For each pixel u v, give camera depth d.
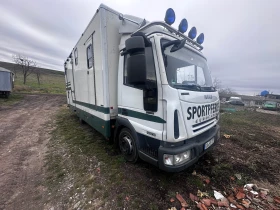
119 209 1.99
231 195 2.24
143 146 2.64
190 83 2.72
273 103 23.47
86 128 5.68
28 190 2.46
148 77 2.28
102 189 2.36
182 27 2.71
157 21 2.32
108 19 3.02
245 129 6.00
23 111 9.38
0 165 3.19
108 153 3.52
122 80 2.97
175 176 2.64
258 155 3.52
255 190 2.36
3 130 5.54
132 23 2.87
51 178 2.74
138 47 1.97
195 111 2.37
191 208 1.99
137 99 2.61
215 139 2.91
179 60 2.52
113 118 3.29
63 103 13.52
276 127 7.11
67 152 3.70
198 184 2.44
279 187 2.45
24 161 3.36
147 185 2.42
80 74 4.75
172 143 2.11
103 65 3.05
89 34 3.70
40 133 5.26
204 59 3.39
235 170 2.88
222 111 12.64
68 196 2.28
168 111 2.07
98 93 3.47
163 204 2.06
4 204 2.18
